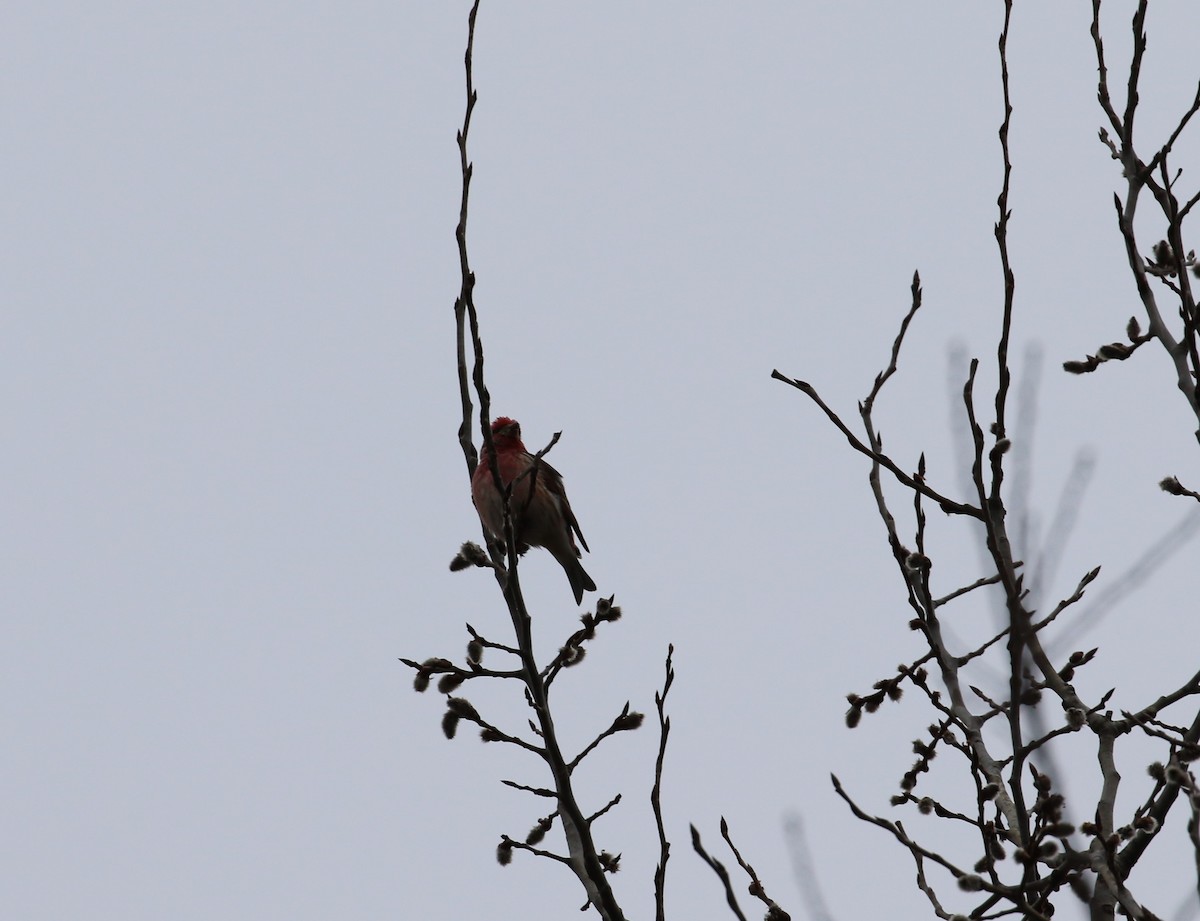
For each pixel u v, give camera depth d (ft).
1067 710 31.35
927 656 33.99
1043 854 28.53
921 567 33.99
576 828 35.94
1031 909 28.35
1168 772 29.09
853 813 28.48
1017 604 28.94
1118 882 28.02
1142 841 29.66
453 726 35.96
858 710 33.86
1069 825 28.58
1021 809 29.37
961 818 31.99
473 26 34.42
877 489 34.81
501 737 35.99
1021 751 29.48
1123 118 33.76
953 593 34.42
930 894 29.99
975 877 28.35
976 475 30.55
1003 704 31.45
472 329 34.47
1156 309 32.50
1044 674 32.30
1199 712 31.30
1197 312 31.24
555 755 35.47
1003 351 30.45
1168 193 32.94
